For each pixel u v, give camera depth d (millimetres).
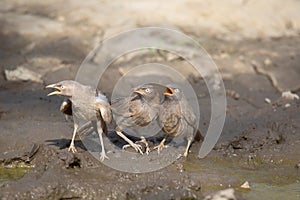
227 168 16094
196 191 14445
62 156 14984
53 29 27422
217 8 29484
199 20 28578
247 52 26141
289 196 14422
